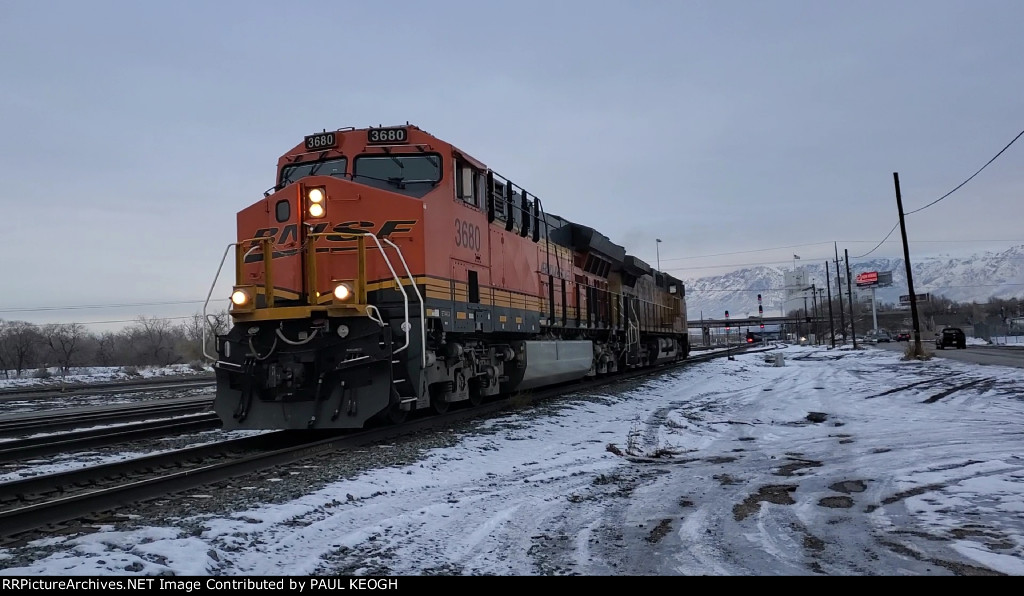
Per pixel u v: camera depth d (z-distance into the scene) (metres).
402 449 10.48
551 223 19.91
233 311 11.09
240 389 11.42
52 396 26.91
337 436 11.42
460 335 13.53
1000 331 92.81
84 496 6.78
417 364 11.20
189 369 48.75
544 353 17.75
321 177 11.77
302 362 10.91
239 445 11.11
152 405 21.80
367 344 10.78
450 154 12.84
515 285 15.97
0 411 21.72
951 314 150.25
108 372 47.81
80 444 11.91
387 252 11.56
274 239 11.52
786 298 161.12
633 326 28.45
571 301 20.67
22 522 6.17
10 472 9.76
